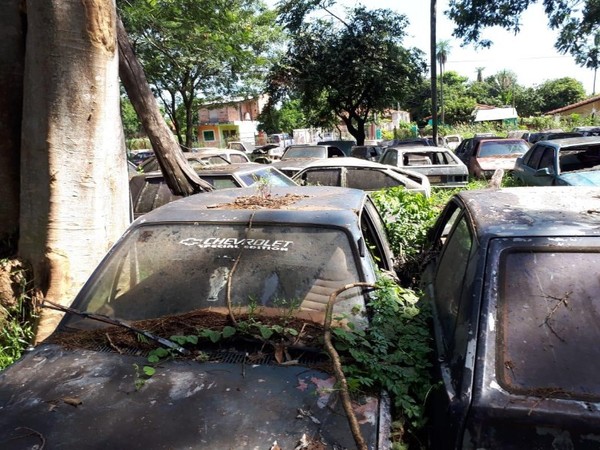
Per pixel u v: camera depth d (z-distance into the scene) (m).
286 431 1.96
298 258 2.83
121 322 2.67
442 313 2.59
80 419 2.07
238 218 3.09
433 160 13.12
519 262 2.17
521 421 1.74
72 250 4.23
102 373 2.36
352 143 23.27
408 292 3.05
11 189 4.62
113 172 4.52
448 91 67.94
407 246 4.92
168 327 2.60
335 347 2.40
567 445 1.71
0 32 4.43
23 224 4.27
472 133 38.78
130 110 28.95
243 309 2.65
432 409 2.09
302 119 54.44
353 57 23.19
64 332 2.72
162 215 3.22
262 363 2.37
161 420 2.04
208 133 49.81
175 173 5.81
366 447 1.82
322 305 2.64
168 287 2.82
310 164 9.67
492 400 1.79
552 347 1.92
